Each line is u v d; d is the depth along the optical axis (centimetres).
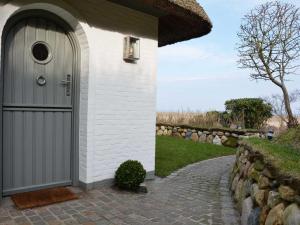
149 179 503
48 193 386
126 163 428
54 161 413
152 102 504
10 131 369
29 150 388
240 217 330
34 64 388
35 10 375
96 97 421
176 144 894
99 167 429
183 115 1264
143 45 486
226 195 421
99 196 391
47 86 401
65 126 423
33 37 385
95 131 422
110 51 437
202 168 614
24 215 317
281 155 270
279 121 952
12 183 373
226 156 787
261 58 808
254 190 289
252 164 334
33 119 391
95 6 416
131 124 471
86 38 408
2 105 357
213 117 1166
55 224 297
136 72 475
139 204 368
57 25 407
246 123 1107
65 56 418
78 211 335
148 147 500
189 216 334
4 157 364
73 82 425
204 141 1017
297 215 184
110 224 304
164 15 497
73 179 428
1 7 330
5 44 359
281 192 216
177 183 485
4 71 360
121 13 449
